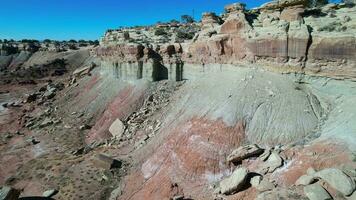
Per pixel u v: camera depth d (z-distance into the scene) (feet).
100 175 115.75
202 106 118.93
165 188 93.35
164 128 127.24
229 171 89.71
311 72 100.17
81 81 260.42
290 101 99.30
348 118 84.79
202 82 138.62
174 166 100.07
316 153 78.02
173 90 159.53
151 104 157.07
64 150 151.02
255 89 108.88
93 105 193.06
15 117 226.38
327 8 107.65
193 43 154.92
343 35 89.97
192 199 86.33
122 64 190.49
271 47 107.76
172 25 278.26
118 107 169.17
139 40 206.39
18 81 396.16
